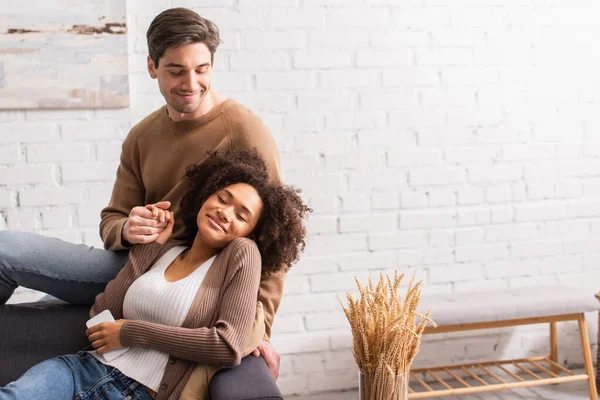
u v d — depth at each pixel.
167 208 1.97
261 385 1.63
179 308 1.72
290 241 1.87
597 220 3.12
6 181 2.64
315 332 2.94
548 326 3.14
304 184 2.86
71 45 2.60
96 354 1.76
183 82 1.82
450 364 3.09
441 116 2.94
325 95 2.84
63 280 1.94
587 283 3.13
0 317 1.93
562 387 3.01
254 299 1.73
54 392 1.65
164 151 2.01
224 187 1.84
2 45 2.55
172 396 1.66
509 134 3.01
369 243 2.94
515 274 3.08
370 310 1.86
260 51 2.77
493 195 3.02
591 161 3.09
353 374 3.00
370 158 2.90
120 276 1.86
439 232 3.00
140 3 2.67
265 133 2.00
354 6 2.82
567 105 3.04
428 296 2.91
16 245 1.92
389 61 2.87
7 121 2.62
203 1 2.71
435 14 2.89
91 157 2.70
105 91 2.64
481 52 2.94
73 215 2.71
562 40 3.00
